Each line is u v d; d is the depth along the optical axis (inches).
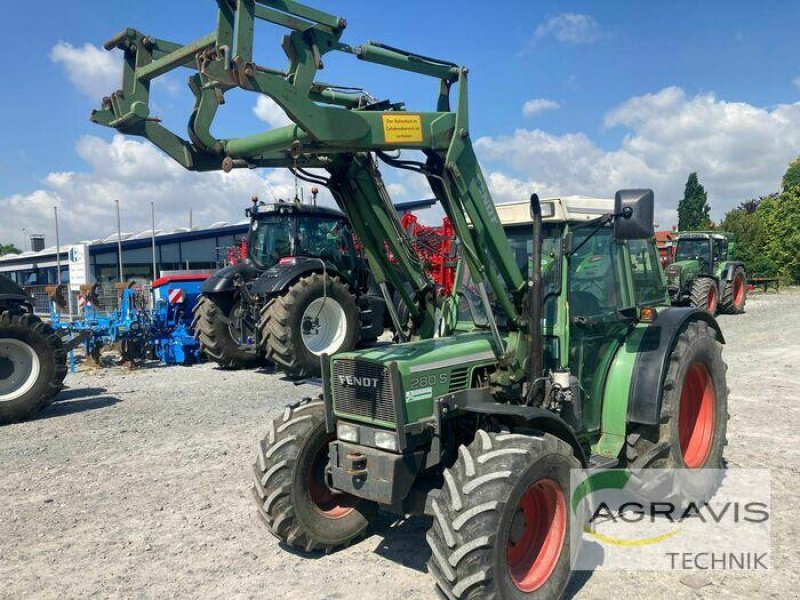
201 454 244.8
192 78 139.4
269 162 151.9
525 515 133.9
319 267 389.1
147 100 140.5
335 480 148.3
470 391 148.3
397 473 136.1
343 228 437.7
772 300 850.1
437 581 122.0
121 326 467.8
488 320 160.1
